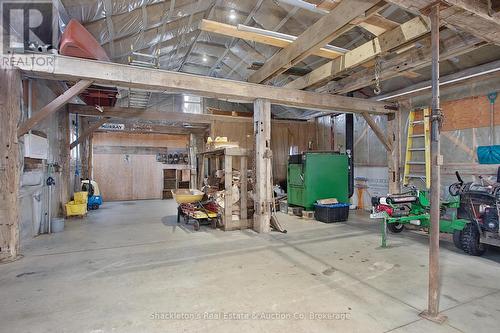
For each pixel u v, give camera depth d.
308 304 2.31
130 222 5.76
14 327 1.98
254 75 5.07
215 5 4.44
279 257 3.47
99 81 3.83
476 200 3.50
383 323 2.03
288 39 3.83
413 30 3.32
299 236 4.50
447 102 5.09
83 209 6.24
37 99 4.60
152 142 10.52
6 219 3.44
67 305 2.29
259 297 2.43
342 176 6.32
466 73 4.56
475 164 4.62
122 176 10.11
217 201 5.21
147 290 2.57
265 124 4.87
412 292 2.52
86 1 3.25
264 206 4.82
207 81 4.36
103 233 4.77
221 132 8.09
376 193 6.67
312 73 5.04
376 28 3.56
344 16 3.05
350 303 2.32
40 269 3.09
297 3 3.21
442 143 5.15
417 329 1.96
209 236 4.53
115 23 4.00
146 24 4.30
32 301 2.36
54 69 3.53
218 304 2.31
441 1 2.13
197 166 9.80
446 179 5.05
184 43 5.82
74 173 7.34
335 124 8.02
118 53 5.09
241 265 3.19
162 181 10.58
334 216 5.57
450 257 3.46
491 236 3.37
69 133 6.50
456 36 3.56
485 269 3.07
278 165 8.47
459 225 3.60
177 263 3.28
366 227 5.15
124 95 8.41
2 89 3.42
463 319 2.08
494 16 2.42
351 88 5.24
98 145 9.89
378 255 3.54
